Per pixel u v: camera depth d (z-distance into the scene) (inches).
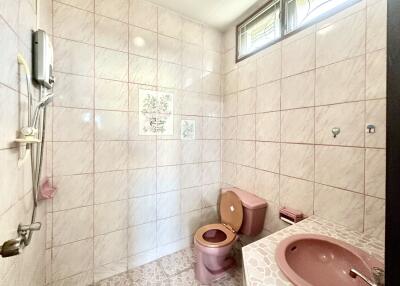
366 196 41.4
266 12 68.6
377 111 39.7
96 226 61.7
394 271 13.4
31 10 37.1
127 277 64.2
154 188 72.2
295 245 38.1
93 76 59.9
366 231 41.4
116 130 64.1
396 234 13.4
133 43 66.2
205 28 82.1
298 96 55.5
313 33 51.4
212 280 63.2
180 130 77.5
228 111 85.0
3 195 24.9
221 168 88.7
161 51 71.9
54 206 55.3
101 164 61.9
